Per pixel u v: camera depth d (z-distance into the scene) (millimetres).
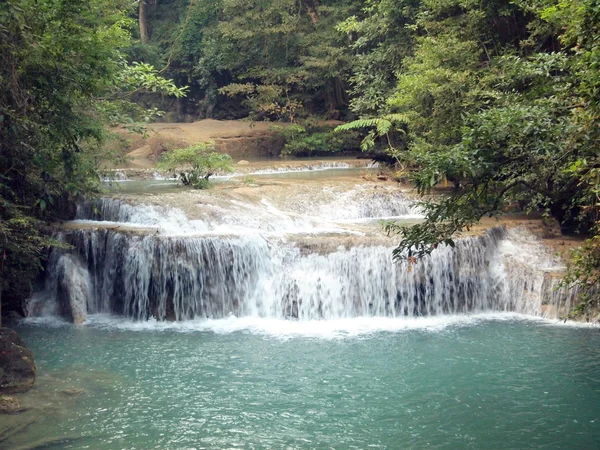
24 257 13477
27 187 12984
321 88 33031
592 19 7902
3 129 10570
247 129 30906
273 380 10898
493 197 8508
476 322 14070
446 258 14625
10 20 9922
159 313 14352
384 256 14477
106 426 9148
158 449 8516
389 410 9773
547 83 9250
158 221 15883
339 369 11391
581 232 16750
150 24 38938
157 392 10359
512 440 8828
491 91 16109
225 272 14547
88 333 13445
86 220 16344
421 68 18203
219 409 9781
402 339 12961
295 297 14453
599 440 8828
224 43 32969
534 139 7820
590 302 9602
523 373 11102
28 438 8727
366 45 27969
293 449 8578
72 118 11859
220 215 16375
